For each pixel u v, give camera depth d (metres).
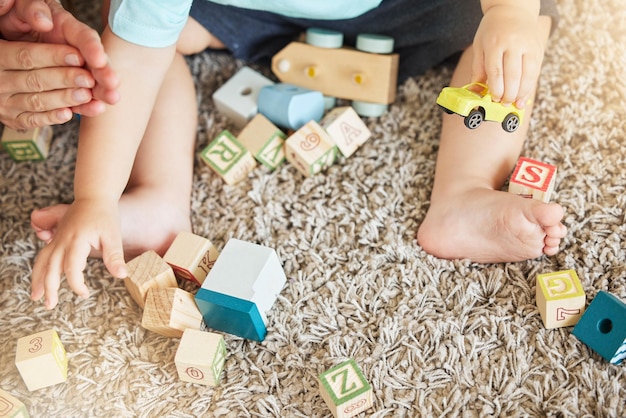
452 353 0.67
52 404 0.67
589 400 0.64
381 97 0.83
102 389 0.68
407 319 0.69
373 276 0.73
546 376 0.65
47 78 0.62
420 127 0.83
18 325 0.72
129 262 0.71
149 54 0.69
